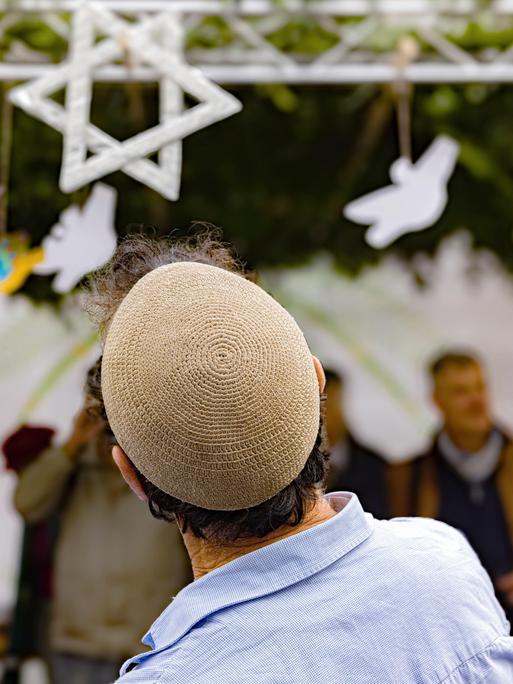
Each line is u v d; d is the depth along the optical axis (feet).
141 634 9.39
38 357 13.20
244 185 10.37
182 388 2.51
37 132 8.93
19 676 10.35
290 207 10.82
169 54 6.01
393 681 2.60
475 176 10.28
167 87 6.00
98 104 8.85
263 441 2.53
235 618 2.66
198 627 2.69
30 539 10.30
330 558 2.78
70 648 9.46
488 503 10.74
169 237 3.59
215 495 2.59
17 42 7.49
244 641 2.61
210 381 2.50
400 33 7.69
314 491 2.83
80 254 6.11
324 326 16.56
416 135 9.68
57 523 9.78
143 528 9.41
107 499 9.43
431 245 11.51
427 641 2.68
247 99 9.29
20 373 13.17
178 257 3.22
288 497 2.73
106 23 6.06
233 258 3.30
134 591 9.39
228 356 2.53
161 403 2.51
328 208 10.87
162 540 9.46
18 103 6.02
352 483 11.12
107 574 9.40
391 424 16.70
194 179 10.25
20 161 9.12
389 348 16.74
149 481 2.72
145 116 8.96
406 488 11.05
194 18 7.10
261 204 10.57
